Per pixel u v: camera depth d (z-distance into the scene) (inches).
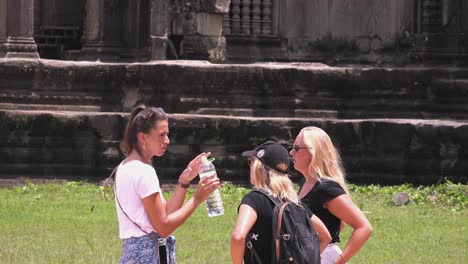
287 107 1072.2
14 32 1071.6
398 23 1284.4
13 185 991.6
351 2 1316.4
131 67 1056.2
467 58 1205.1
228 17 1317.7
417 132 1000.2
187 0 1157.1
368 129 1016.9
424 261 590.2
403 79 1077.1
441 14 1213.7
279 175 333.1
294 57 1330.0
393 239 669.9
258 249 326.0
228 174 1019.3
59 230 673.6
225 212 788.0
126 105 1060.5
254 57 1320.1
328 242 340.2
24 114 1016.2
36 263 552.4
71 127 1019.3
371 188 952.3
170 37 1159.6
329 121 1022.4
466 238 679.7
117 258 571.2
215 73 1056.2
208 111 1057.5
